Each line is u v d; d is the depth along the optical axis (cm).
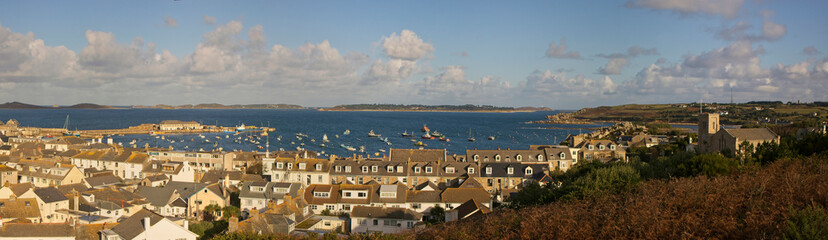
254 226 7912
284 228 8144
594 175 8388
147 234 7694
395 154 14900
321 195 10981
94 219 9425
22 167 15475
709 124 13662
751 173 7562
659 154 16188
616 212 5625
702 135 14025
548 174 12988
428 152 14975
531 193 9112
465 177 13175
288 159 14212
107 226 8131
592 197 7225
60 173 14025
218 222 9975
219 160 17675
